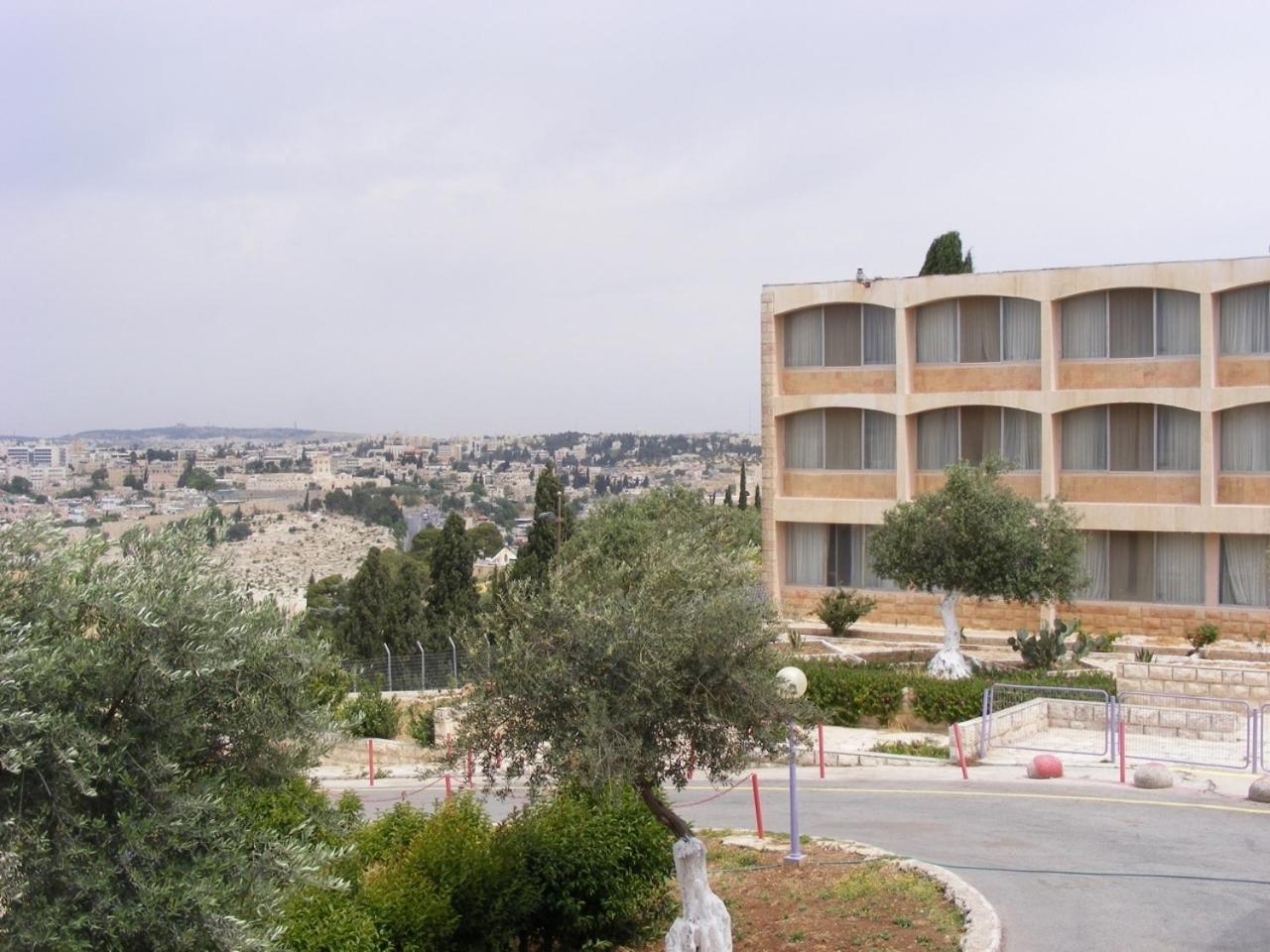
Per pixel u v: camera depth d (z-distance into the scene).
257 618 10.05
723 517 45.34
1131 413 38.81
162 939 8.88
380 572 50.50
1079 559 32.44
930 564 31.47
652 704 12.48
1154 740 24.36
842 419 43.41
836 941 13.43
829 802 20.89
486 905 13.78
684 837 12.98
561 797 14.95
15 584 9.29
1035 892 15.27
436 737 28.75
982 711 25.16
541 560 47.25
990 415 40.91
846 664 31.42
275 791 11.84
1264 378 36.69
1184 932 13.69
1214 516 37.12
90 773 8.73
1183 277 37.12
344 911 12.31
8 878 8.48
